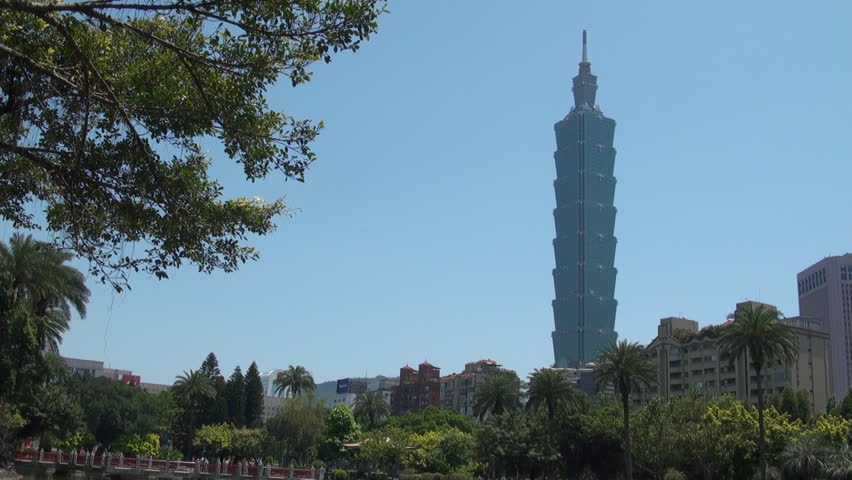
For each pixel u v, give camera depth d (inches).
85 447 5797.2
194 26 650.2
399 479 5206.7
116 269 687.7
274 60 621.0
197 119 649.0
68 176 636.7
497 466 4982.8
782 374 6545.3
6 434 3201.3
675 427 4335.6
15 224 717.3
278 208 726.5
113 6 543.2
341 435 6107.3
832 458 3289.9
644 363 4212.6
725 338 3905.0
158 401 6200.8
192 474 4667.8
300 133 666.8
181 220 669.3
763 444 3654.0
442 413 7760.8
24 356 2655.0
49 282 2701.8
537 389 4822.8
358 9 595.5
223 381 7052.2
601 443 4697.3
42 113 625.3
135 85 642.8
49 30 624.1
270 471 4798.2
